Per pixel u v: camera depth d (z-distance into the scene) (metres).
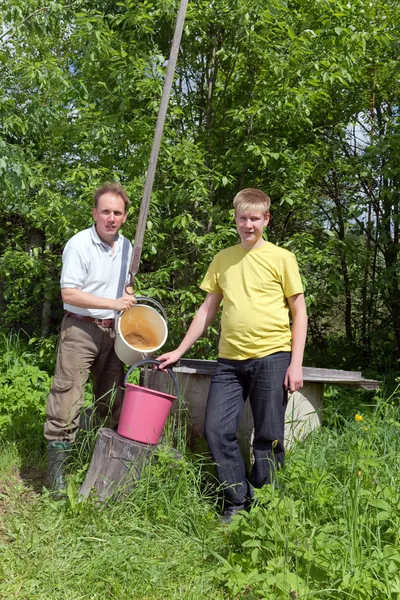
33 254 7.70
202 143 6.59
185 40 6.57
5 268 7.68
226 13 6.15
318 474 3.16
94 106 6.30
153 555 2.96
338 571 2.51
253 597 2.54
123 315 3.68
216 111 6.89
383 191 6.88
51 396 3.68
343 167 7.05
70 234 6.34
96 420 4.00
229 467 3.43
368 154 6.83
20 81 7.42
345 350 8.46
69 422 3.65
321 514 3.03
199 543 3.06
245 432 3.93
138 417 3.43
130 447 3.40
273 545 2.62
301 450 3.78
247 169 6.85
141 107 6.48
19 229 9.17
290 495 3.18
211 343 6.43
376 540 2.71
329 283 7.09
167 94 3.83
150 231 6.22
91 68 6.54
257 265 3.43
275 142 6.54
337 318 8.90
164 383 4.35
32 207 7.49
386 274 7.23
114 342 3.76
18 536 3.04
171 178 6.50
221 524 3.31
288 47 6.18
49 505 3.36
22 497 3.63
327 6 6.11
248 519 2.98
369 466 3.19
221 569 2.64
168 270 6.38
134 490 3.38
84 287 3.66
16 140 7.80
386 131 7.46
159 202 6.31
